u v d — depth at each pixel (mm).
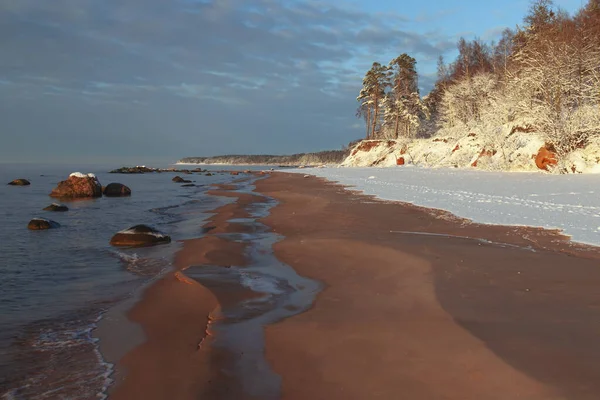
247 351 4559
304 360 4266
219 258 9055
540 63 30469
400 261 7934
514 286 6129
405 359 4098
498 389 3443
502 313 5105
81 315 6012
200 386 3873
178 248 10438
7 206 22188
